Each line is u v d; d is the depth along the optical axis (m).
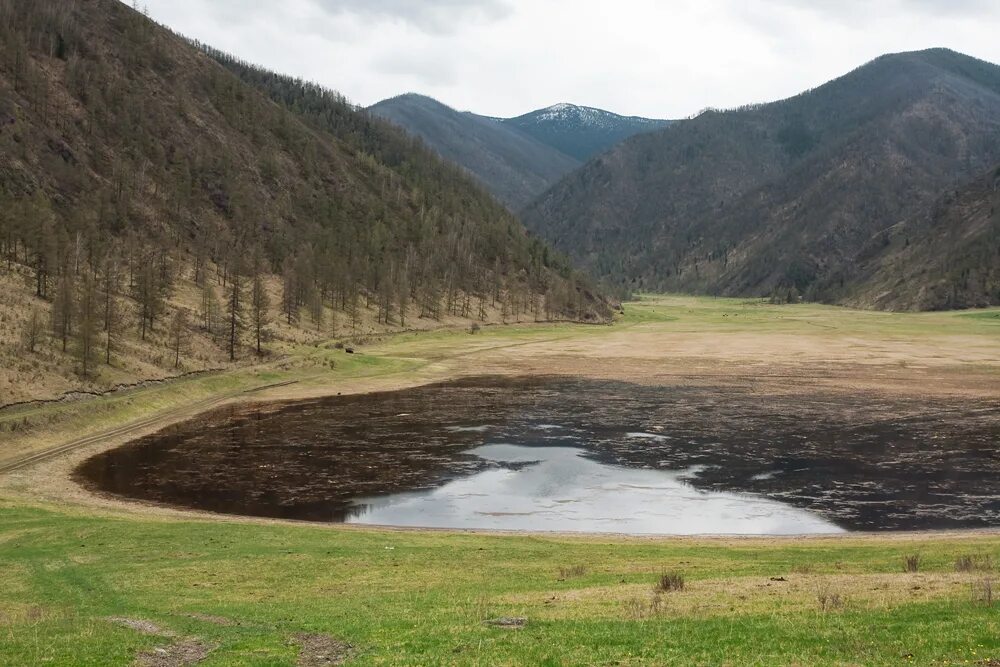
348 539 43.66
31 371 85.44
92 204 173.38
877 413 92.06
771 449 74.00
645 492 59.53
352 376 123.94
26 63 195.62
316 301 164.75
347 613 27.05
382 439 79.31
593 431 83.25
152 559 37.72
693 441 77.88
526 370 134.12
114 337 105.12
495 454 72.62
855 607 24.62
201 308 147.62
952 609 23.20
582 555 39.34
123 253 154.62
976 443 75.62
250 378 114.12
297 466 67.88
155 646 23.02
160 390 97.06
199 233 194.62
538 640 22.12
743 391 109.81
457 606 27.58
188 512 53.47
